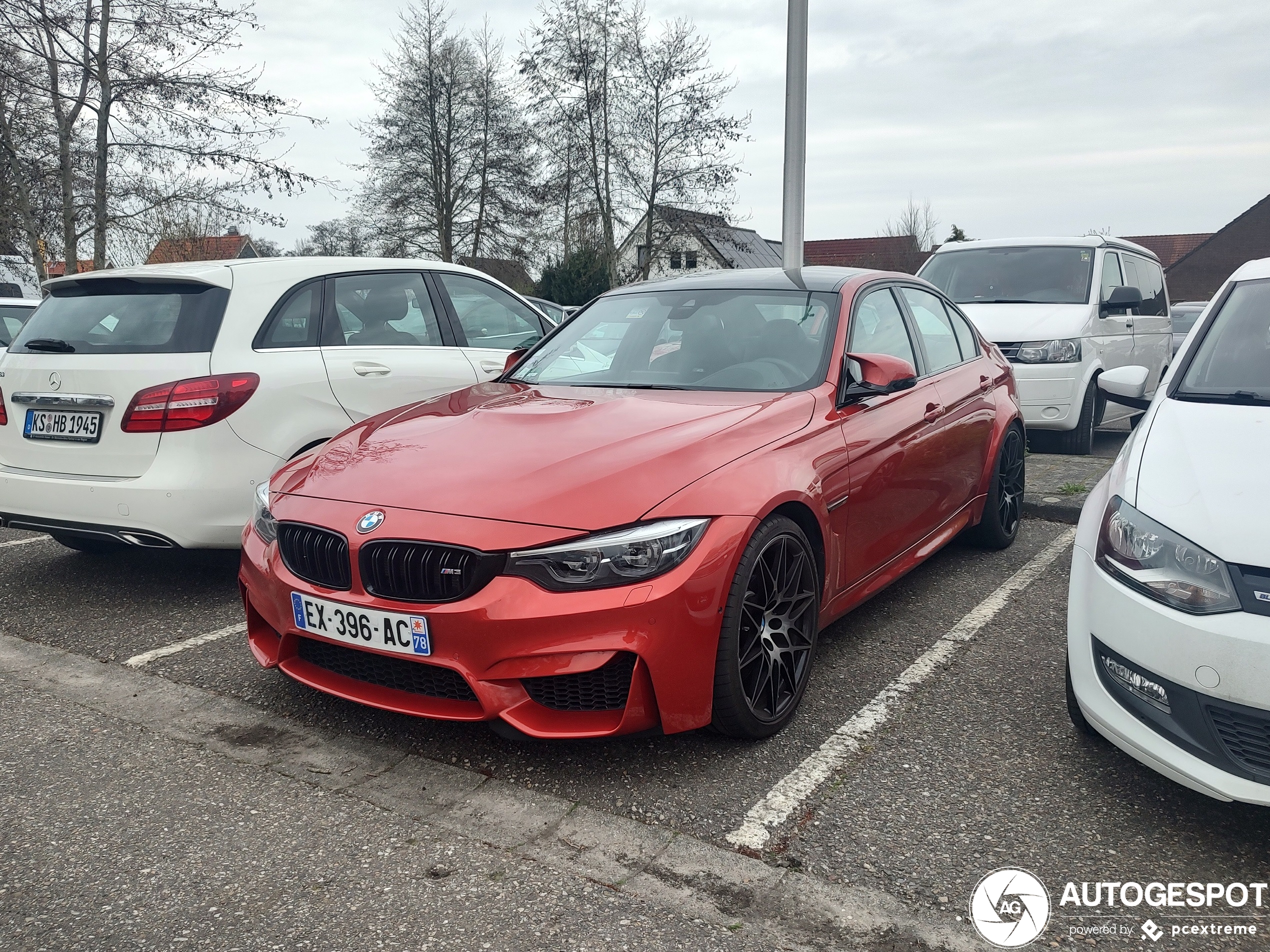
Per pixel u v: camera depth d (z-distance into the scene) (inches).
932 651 144.4
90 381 159.5
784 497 114.0
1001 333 308.0
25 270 632.4
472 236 1374.3
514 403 137.3
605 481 105.5
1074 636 104.0
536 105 1272.1
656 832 97.0
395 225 1363.2
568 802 103.0
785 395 132.3
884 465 140.0
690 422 120.5
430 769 110.7
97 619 162.7
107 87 584.1
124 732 121.0
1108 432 387.9
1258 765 86.2
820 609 126.9
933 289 187.9
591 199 1268.5
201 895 87.4
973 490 181.3
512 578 100.5
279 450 165.5
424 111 1343.5
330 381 175.5
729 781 106.9
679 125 1217.4
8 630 158.1
